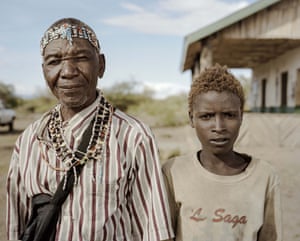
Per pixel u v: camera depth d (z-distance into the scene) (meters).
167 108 28.36
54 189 1.69
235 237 1.76
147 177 1.74
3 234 4.44
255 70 19.66
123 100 32.06
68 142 1.72
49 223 1.66
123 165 1.69
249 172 1.82
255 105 19.78
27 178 1.75
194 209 1.80
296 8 10.31
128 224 1.76
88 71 1.69
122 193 1.70
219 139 1.75
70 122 1.74
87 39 1.70
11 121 18.58
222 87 1.75
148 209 1.76
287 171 7.54
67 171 1.67
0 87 36.16
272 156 9.16
